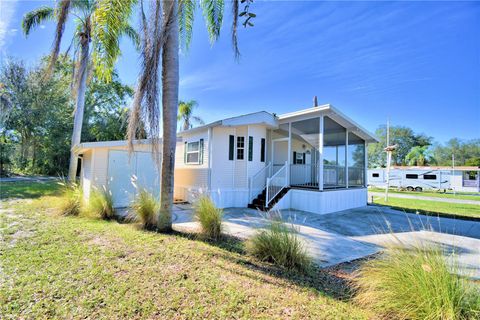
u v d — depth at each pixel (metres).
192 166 10.86
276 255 3.88
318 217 8.37
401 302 2.39
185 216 7.61
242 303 2.66
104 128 22.42
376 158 43.78
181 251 4.21
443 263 2.49
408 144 42.84
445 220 8.38
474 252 4.86
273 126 10.70
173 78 5.50
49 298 2.61
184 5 6.50
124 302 2.58
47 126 19.89
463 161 43.47
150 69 4.89
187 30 7.25
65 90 19.36
